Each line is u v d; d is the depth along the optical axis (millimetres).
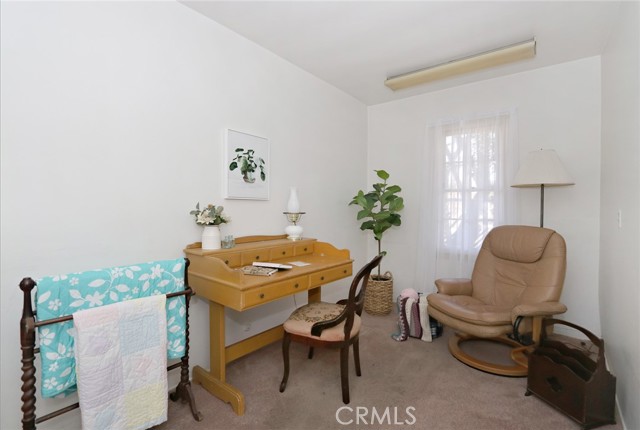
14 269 1372
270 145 2598
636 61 1544
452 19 2143
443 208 3359
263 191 2514
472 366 2189
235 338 2377
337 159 3424
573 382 1618
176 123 1945
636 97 1530
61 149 1488
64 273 1511
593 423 1576
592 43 2430
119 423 1353
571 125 2740
